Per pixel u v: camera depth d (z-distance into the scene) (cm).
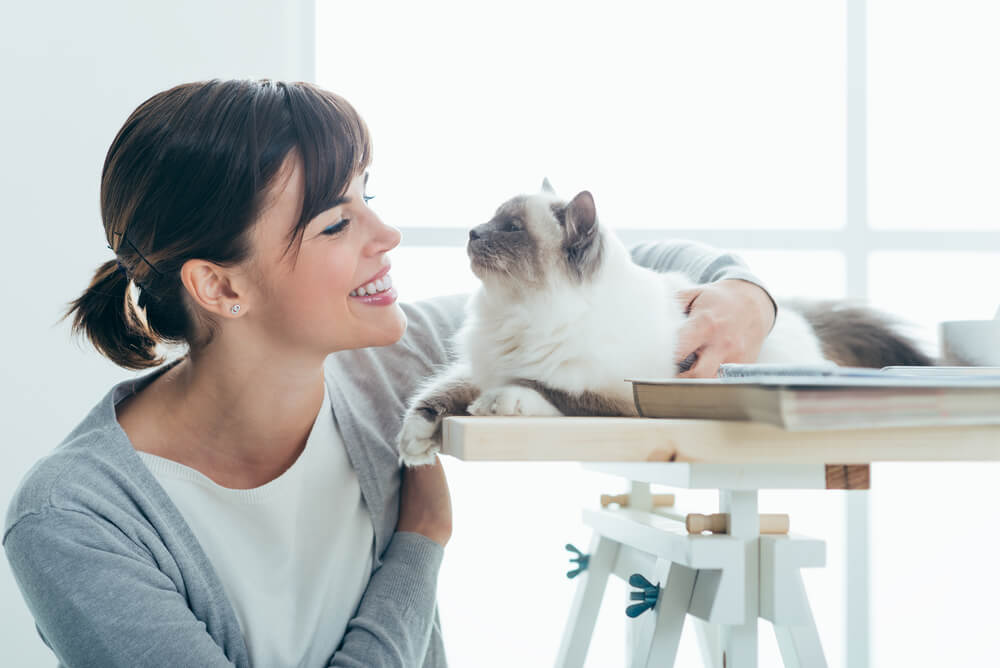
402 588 103
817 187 222
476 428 66
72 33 189
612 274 105
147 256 94
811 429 61
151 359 111
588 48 218
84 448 98
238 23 196
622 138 219
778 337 125
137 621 87
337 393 110
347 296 93
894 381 61
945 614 218
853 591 212
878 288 219
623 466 90
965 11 223
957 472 221
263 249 91
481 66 216
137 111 95
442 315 126
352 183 94
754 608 78
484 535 215
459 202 215
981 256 219
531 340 100
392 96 214
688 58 221
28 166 188
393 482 110
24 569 90
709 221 221
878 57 224
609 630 209
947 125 224
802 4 222
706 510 203
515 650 214
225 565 100
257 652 99
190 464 103
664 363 100
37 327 188
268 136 88
